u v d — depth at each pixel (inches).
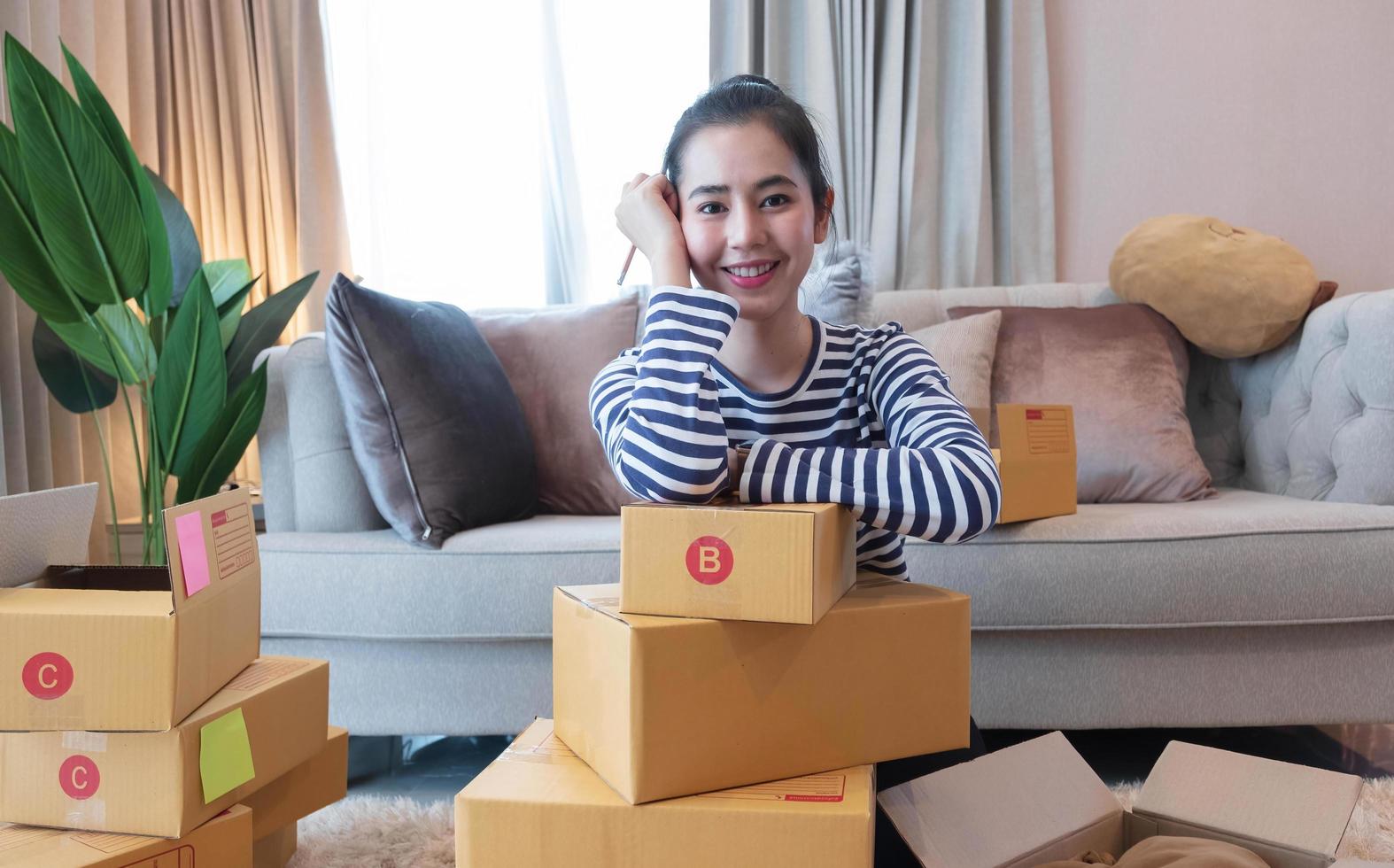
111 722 37.8
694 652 32.5
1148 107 109.8
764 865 31.6
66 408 90.5
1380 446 71.5
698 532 32.8
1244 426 90.8
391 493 68.9
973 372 83.8
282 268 113.5
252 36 113.3
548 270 117.5
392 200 119.2
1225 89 108.5
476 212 119.3
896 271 110.7
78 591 41.5
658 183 42.3
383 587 66.1
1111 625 64.3
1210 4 108.1
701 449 35.6
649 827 32.0
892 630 35.9
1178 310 87.2
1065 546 64.6
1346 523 64.5
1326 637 65.4
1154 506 76.1
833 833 31.3
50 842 38.2
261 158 114.0
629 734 31.9
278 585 67.2
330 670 68.0
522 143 119.0
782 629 33.9
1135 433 81.4
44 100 70.5
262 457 77.0
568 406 84.8
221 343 77.9
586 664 35.5
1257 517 65.5
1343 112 106.8
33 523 43.7
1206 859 36.6
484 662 67.3
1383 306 71.8
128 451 106.0
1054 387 84.4
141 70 110.5
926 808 39.2
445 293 119.8
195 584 39.9
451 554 66.2
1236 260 84.5
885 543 44.7
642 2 116.6
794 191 40.3
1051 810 41.7
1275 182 108.3
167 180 112.8
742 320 42.1
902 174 110.1
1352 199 107.1
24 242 77.3
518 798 32.8
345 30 117.4
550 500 84.0
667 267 39.9
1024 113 109.5
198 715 39.8
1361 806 57.4
